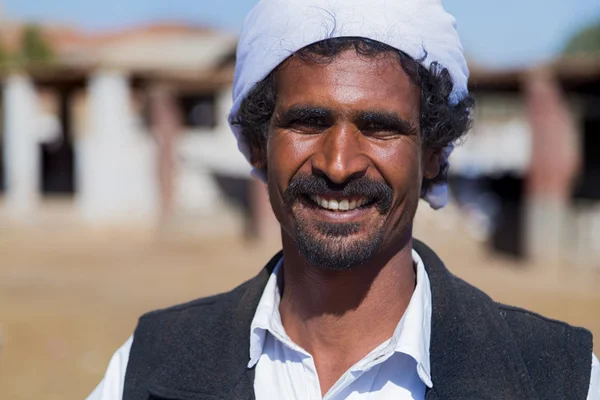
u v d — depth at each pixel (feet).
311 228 6.04
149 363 6.74
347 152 5.84
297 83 6.02
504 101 70.33
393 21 5.93
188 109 75.72
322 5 5.94
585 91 60.34
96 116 67.67
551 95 50.57
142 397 6.55
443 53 6.23
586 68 48.42
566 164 50.83
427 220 60.13
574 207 56.85
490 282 46.60
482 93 59.47
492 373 5.93
